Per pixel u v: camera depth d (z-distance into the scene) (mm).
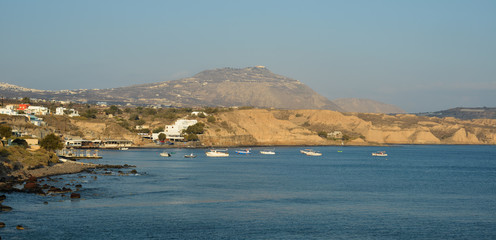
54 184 99000
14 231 61500
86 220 68812
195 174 137000
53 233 61625
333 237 64188
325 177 138500
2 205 73688
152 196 90625
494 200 96125
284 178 132250
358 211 81500
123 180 113375
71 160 171750
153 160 192625
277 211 79812
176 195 92875
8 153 120938
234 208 81500
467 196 101812
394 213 80312
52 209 74500
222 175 136375
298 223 71375
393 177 144000
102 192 92250
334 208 83750
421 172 165625
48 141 171000
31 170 117812
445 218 76938
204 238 62219
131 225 67312
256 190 104062
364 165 196875
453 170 178375
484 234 67125
